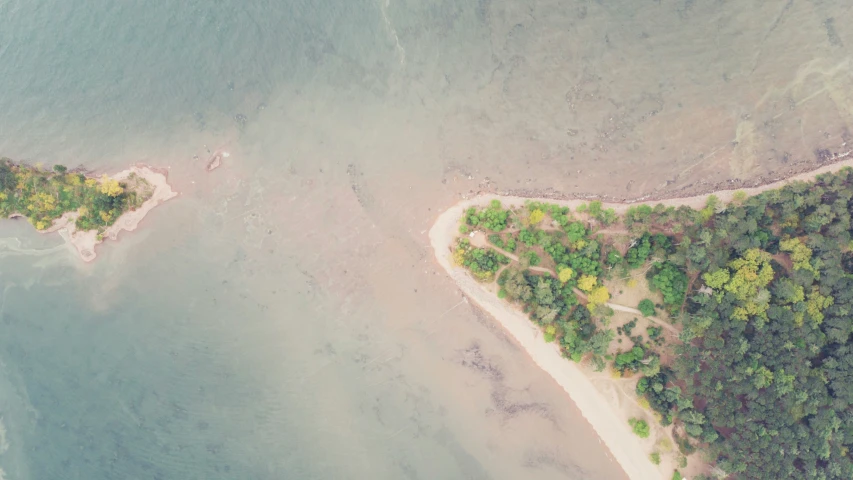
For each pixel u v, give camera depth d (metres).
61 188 75.31
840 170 70.56
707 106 74.75
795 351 66.19
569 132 75.06
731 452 65.88
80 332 75.62
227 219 75.44
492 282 72.31
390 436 72.12
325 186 75.44
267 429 72.81
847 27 74.38
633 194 73.50
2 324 76.44
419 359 72.88
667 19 76.50
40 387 75.44
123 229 75.94
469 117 75.69
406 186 74.88
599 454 70.50
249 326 74.12
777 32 75.31
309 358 73.38
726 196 73.00
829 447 64.56
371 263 74.25
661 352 70.38
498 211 71.25
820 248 67.25
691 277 70.12
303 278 74.44
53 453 74.50
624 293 71.19
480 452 71.44
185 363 74.19
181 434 73.38
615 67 76.00
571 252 70.62
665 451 68.88
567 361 71.25
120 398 74.44
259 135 76.56
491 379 72.25
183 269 75.31
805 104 74.06
